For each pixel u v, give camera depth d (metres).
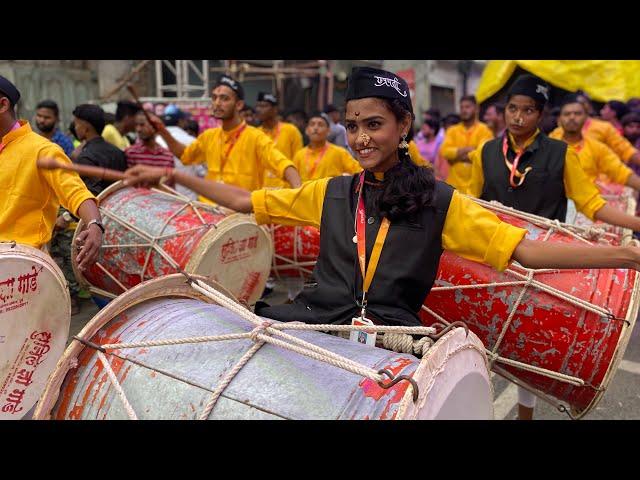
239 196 2.07
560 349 2.41
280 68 15.00
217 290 2.21
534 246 1.83
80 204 2.66
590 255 1.78
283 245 4.57
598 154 4.79
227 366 1.65
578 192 3.27
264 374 1.60
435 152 9.49
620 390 3.69
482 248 1.86
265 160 4.57
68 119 11.82
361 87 1.81
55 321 2.70
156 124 4.76
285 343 1.66
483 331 2.56
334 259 1.98
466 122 7.95
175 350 1.76
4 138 2.72
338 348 1.67
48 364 2.72
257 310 2.14
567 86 11.12
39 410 1.75
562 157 3.30
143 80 13.16
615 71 10.95
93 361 1.83
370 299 1.89
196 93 14.05
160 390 1.67
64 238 4.53
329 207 2.02
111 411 1.71
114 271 3.81
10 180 2.71
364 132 1.83
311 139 6.27
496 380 3.91
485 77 12.04
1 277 2.42
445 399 1.50
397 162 1.92
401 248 1.88
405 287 1.89
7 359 2.54
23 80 10.98
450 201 1.89
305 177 6.29
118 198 3.94
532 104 3.28
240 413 1.54
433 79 17.22
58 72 11.53
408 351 1.73
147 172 1.86
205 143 4.83
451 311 2.59
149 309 1.98
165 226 3.68
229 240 3.71
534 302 2.42
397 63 16.31
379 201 1.90
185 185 1.96
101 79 12.36
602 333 2.35
